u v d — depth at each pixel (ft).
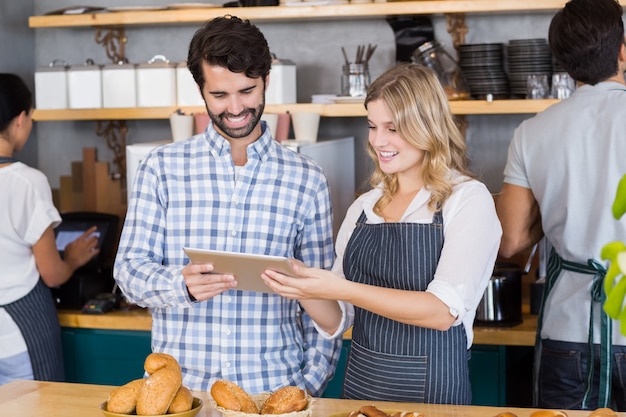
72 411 6.13
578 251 7.76
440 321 6.25
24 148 12.73
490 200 6.64
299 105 10.94
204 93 7.04
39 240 10.07
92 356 10.78
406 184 6.98
